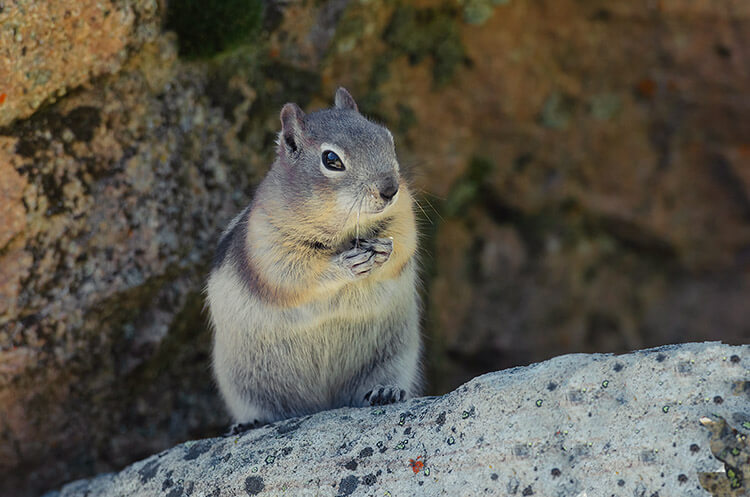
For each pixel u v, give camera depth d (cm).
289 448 898
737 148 1593
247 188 1277
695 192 1623
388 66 1422
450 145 1534
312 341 1038
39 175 1080
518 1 1470
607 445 769
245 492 882
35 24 1002
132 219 1162
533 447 793
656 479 738
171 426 1298
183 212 1211
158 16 1123
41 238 1096
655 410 770
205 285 1187
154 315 1222
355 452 865
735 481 716
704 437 741
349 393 1106
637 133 1596
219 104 1244
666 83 1563
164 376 1277
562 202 1620
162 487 941
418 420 867
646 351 823
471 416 835
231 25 1184
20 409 1163
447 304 1593
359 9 1327
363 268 968
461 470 808
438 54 1452
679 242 1645
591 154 1600
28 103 1045
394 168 964
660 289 1664
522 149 1581
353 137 960
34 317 1118
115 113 1130
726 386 767
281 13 1259
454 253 1606
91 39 1060
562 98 1563
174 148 1195
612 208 1627
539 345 1620
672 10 1509
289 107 991
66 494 1033
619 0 1502
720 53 1534
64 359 1157
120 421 1259
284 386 1076
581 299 1645
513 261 1627
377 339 1066
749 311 1634
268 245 990
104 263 1151
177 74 1184
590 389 802
